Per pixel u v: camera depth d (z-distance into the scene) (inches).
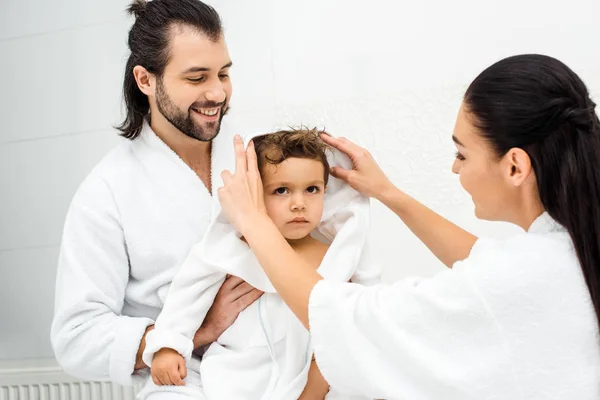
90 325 56.9
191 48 55.2
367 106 91.4
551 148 41.8
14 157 105.0
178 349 53.4
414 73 89.8
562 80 42.1
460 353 42.1
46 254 103.7
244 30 95.3
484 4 87.3
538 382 41.1
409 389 43.0
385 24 90.7
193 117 56.7
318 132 59.9
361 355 43.8
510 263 42.0
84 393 100.1
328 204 59.4
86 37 102.1
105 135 101.6
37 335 103.9
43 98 103.8
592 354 41.3
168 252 59.4
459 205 88.3
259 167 55.5
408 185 90.0
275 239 48.5
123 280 59.7
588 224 40.9
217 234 56.5
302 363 54.3
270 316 55.3
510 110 42.3
